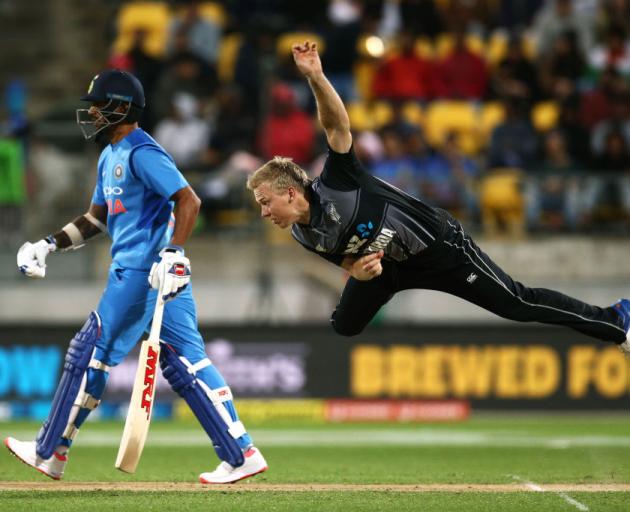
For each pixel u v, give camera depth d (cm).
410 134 5075
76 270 4884
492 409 4612
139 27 6047
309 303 4831
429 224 2091
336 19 5941
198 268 4869
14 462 2908
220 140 5294
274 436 3938
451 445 3581
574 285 4853
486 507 1997
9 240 4831
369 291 2205
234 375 4597
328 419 4569
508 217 4928
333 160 2000
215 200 4912
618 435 3888
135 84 2128
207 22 5812
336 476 2623
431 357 4612
